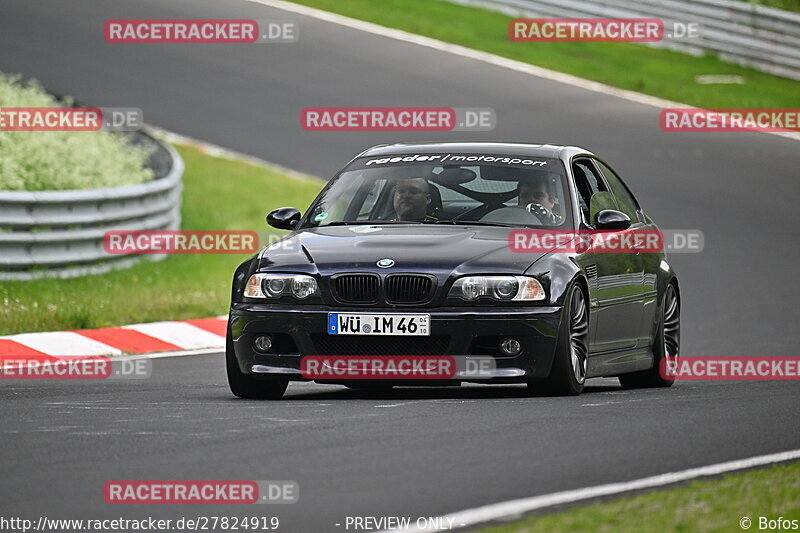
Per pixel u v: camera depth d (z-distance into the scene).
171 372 37.53
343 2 118.94
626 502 18.39
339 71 99.44
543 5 114.25
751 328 51.34
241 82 96.06
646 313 34.88
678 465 21.17
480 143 34.41
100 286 52.25
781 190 79.69
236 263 62.62
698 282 61.97
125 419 25.75
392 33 110.19
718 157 85.69
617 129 89.81
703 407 28.09
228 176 77.00
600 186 34.72
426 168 33.06
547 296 28.95
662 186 78.88
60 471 20.23
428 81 97.81
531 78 100.44
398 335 28.59
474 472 20.17
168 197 61.91
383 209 32.34
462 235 30.33
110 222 55.50
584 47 110.00
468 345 28.58
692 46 110.19
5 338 41.97
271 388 30.55
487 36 110.94
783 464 21.70
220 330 47.75
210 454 21.58
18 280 50.00
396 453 21.64
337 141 85.44
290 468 20.39
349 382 31.09
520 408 27.16
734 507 18.44
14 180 58.59
